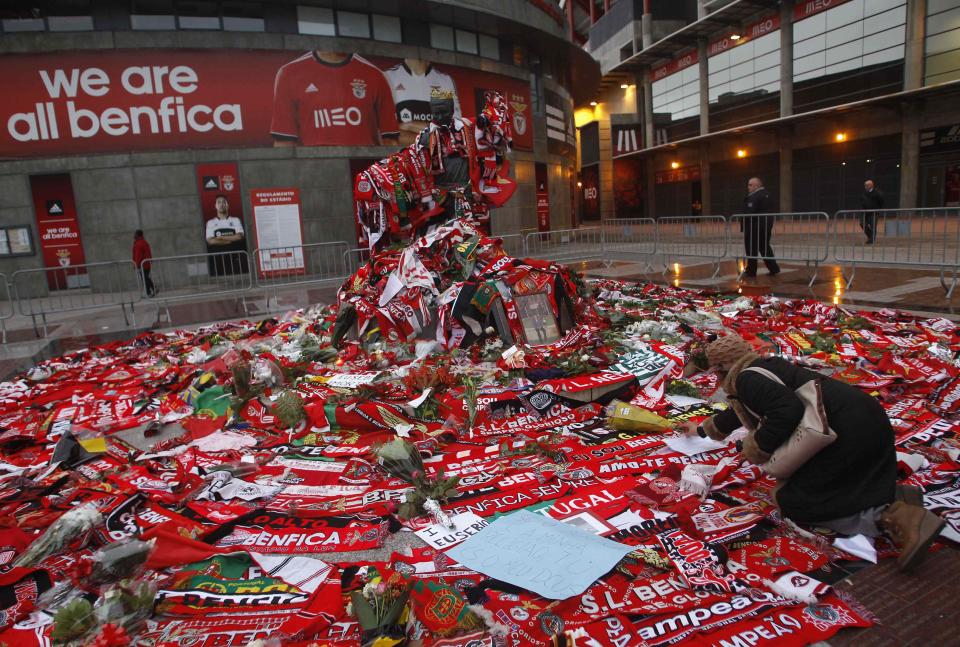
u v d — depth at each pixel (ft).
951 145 81.76
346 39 57.52
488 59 68.28
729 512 10.21
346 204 58.75
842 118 94.79
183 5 52.21
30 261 51.57
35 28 49.60
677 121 131.44
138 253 45.65
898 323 22.15
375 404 15.29
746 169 115.85
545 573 8.66
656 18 131.95
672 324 22.26
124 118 51.88
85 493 12.26
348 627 7.83
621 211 147.33
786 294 31.83
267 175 55.62
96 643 7.52
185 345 27.07
